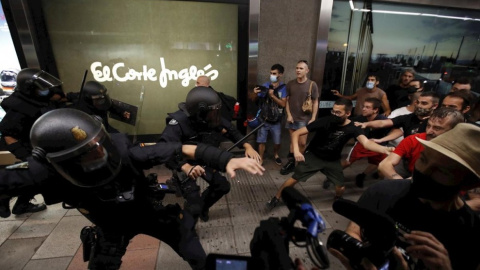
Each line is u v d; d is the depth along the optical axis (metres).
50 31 3.28
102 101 2.50
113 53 3.54
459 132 0.78
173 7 3.45
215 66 3.84
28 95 2.15
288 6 3.68
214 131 2.14
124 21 3.41
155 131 4.03
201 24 3.59
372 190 1.07
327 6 3.71
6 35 3.09
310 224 0.64
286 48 3.91
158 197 1.54
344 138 2.42
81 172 0.97
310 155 2.62
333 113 2.36
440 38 4.27
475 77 4.57
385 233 0.74
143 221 1.46
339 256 0.87
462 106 2.32
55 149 0.90
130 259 2.08
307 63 3.71
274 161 3.94
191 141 1.93
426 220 0.91
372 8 3.95
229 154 1.17
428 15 4.08
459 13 4.12
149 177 1.49
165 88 3.83
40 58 3.32
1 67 3.19
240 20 3.62
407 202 0.95
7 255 2.13
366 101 2.96
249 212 2.70
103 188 1.18
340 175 2.59
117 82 3.67
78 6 3.25
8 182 1.01
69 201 1.22
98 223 1.38
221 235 2.36
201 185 3.26
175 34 3.58
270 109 3.58
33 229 2.41
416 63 4.41
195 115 1.89
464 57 4.45
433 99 2.39
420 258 0.81
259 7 3.55
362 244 0.81
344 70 4.29
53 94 2.26
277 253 0.64
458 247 0.87
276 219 0.74
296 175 2.62
